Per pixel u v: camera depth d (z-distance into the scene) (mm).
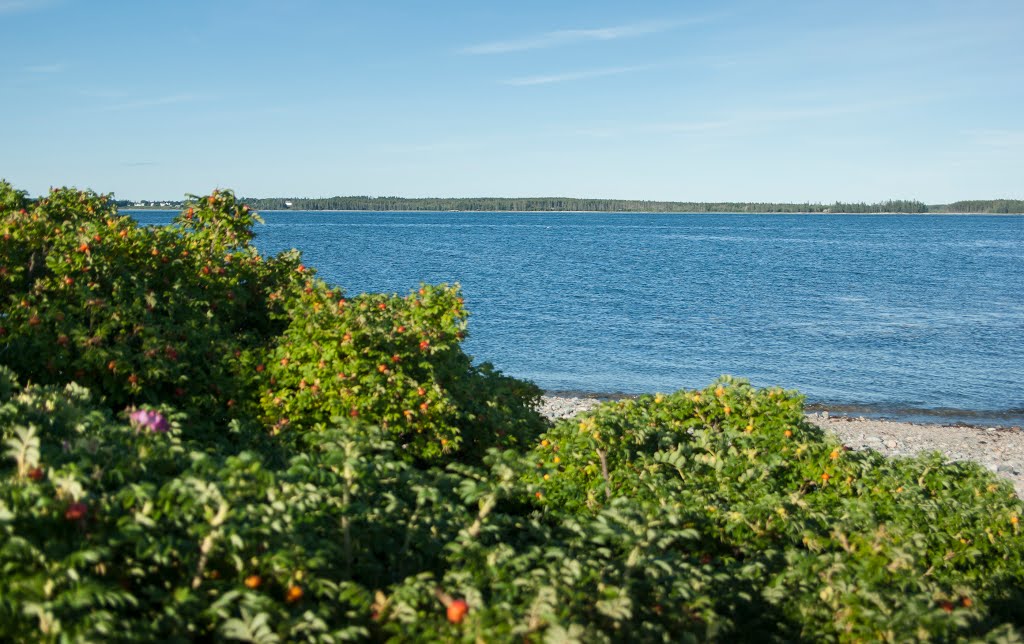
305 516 4508
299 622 3734
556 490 6590
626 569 4824
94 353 7035
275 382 7859
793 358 27078
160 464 4906
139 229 9305
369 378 7516
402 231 135750
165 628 3586
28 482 3875
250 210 11477
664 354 27625
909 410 20875
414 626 3895
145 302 8188
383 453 7180
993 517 6625
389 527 5062
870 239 117250
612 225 183500
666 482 6816
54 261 8078
